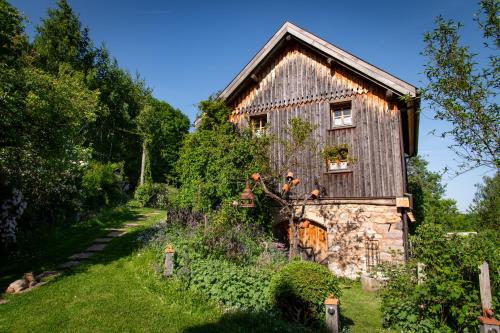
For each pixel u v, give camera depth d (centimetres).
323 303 574
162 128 3297
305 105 1152
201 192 1129
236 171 1088
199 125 1238
